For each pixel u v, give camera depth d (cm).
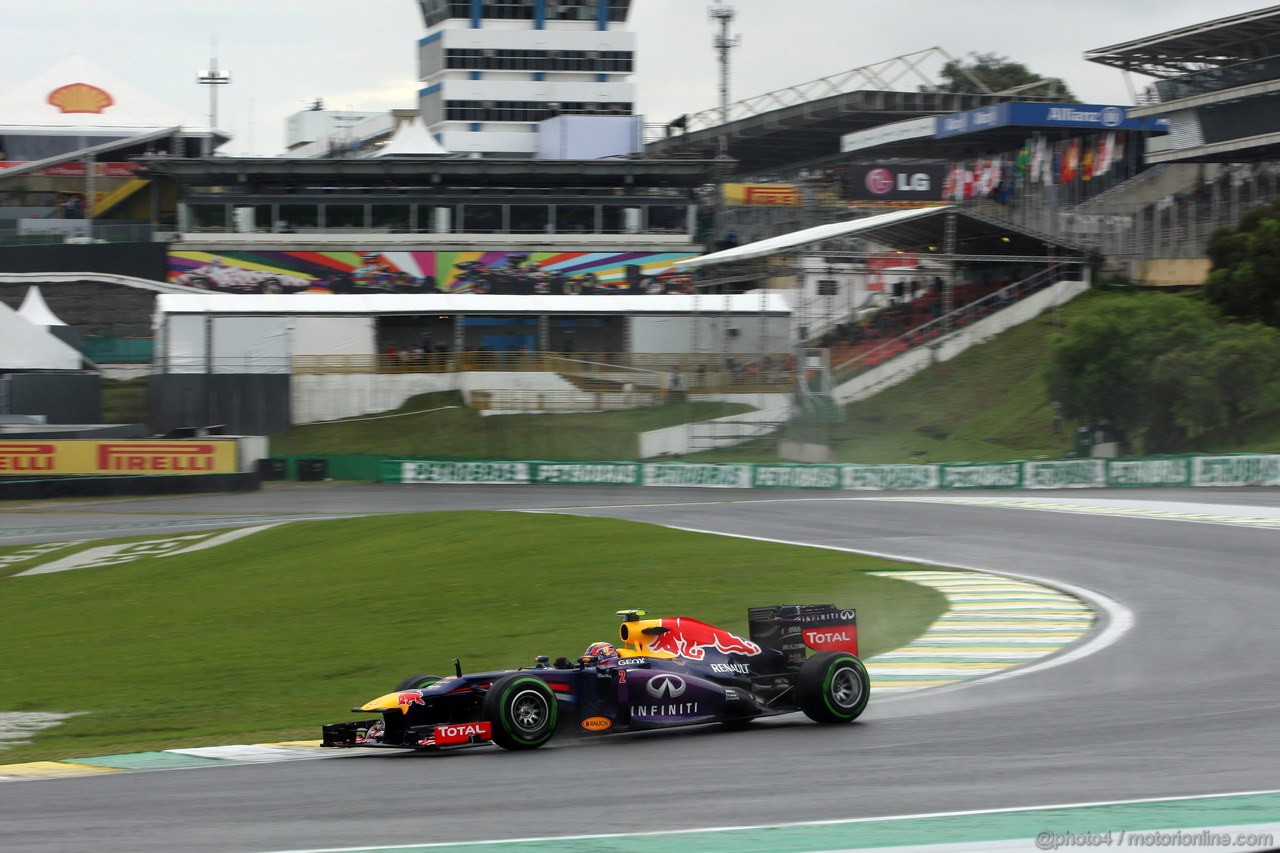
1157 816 1816
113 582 7888
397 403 15688
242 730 3434
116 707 3997
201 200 18450
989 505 9656
